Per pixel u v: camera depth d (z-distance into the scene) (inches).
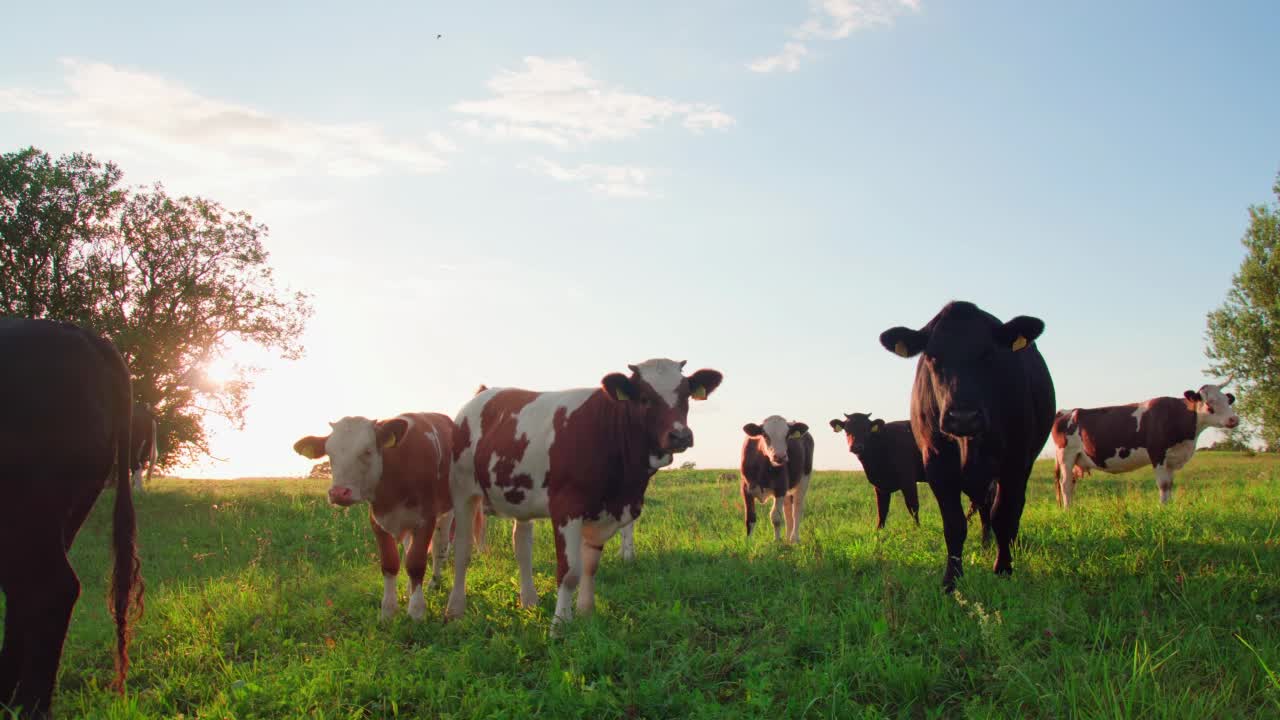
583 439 296.4
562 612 285.6
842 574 323.3
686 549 446.0
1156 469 627.5
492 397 343.6
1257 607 257.9
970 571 317.4
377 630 299.6
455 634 287.9
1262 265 1456.7
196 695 243.1
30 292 1077.8
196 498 794.8
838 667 219.1
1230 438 1477.6
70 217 1101.1
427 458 322.3
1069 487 662.5
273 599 341.4
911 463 534.0
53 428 206.1
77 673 268.2
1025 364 341.4
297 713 216.4
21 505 200.8
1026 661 215.2
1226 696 189.9
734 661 235.3
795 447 543.8
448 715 210.5
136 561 230.2
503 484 315.0
